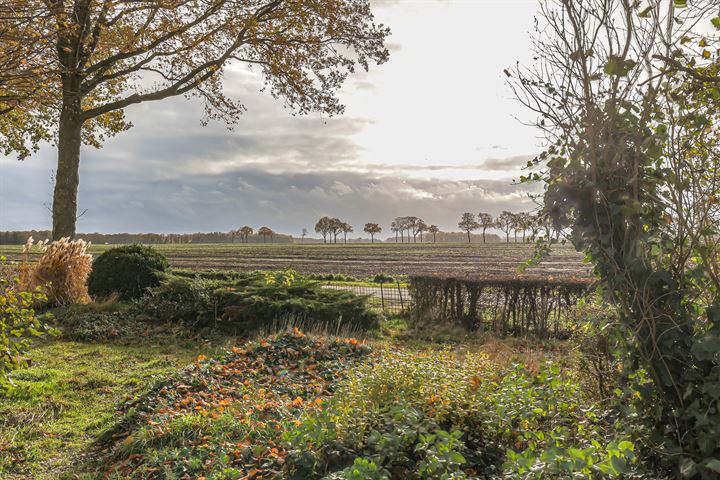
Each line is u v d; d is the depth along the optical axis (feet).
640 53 10.54
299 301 38.88
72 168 52.26
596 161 11.23
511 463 10.89
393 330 40.68
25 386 24.09
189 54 52.31
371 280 82.79
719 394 9.82
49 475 16.44
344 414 14.76
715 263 10.77
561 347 32.86
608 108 10.88
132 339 35.65
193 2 49.47
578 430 13.55
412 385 16.71
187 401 20.57
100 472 16.26
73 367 28.37
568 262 128.98
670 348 10.66
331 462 13.30
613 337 11.80
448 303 42.52
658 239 11.12
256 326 37.93
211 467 14.93
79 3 39.32
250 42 54.19
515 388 16.22
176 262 146.72
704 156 11.32
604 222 11.25
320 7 51.98
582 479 9.70
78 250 46.96
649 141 10.56
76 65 44.21
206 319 39.19
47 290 43.70
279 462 14.11
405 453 13.44
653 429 11.03
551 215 11.94
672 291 10.80
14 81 24.25
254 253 210.38
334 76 57.52
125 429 19.21
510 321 39.50
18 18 20.57
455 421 15.47
